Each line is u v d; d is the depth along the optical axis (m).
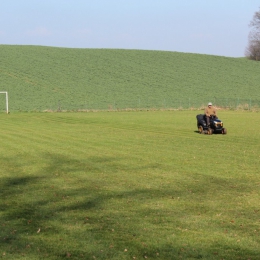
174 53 102.88
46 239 8.72
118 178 14.36
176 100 68.06
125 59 93.75
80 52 96.94
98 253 8.00
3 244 8.48
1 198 11.91
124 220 9.88
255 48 123.31
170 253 7.99
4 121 40.56
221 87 79.06
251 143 23.45
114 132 29.55
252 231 9.14
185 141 24.34
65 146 22.23
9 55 89.19
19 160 17.98
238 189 12.78
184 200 11.56
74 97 67.19
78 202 11.44
